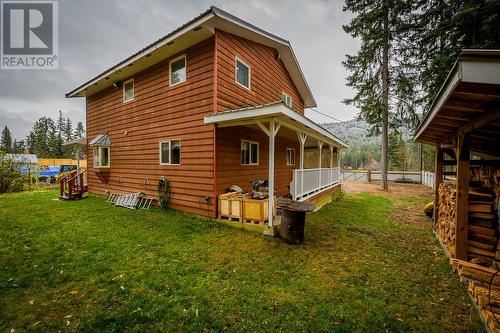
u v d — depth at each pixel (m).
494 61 1.72
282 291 3.12
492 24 7.95
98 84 10.12
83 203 8.99
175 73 7.58
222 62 6.77
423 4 11.63
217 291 3.09
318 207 8.43
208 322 2.52
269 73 9.76
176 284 3.24
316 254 4.37
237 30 7.12
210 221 6.41
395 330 2.45
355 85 14.88
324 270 3.73
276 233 5.44
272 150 5.39
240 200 5.93
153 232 5.47
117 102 9.88
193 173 6.99
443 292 3.14
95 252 4.28
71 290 3.06
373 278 3.50
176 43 6.94
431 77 10.51
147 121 8.51
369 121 14.68
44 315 2.58
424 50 11.51
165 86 7.82
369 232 5.79
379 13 12.89
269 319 2.57
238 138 7.63
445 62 9.23
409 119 14.12
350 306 2.82
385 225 6.50
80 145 12.15
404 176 21.58
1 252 4.23
